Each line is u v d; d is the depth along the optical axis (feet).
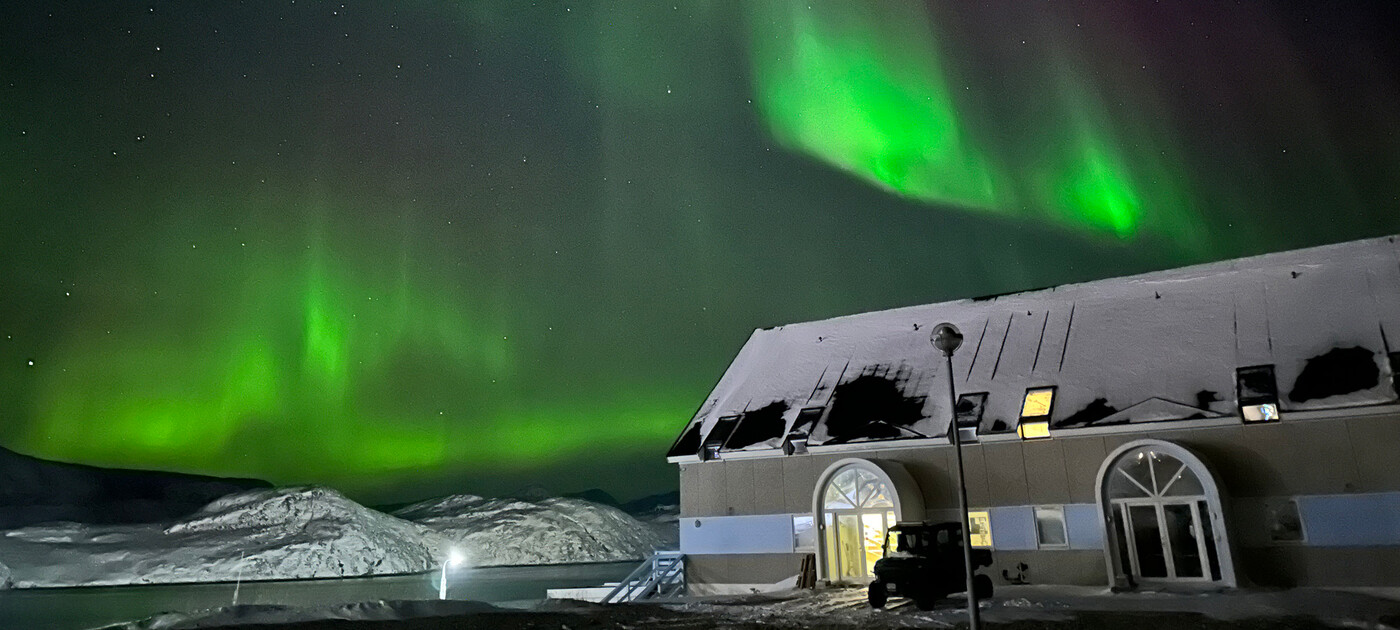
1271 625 43.91
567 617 58.13
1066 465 70.38
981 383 79.10
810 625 50.49
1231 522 61.77
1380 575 57.93
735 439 86.17
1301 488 61.67
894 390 83.41
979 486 73.77
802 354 95.91
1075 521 69.05
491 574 386.32
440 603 67.26
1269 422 63.52
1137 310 79.92
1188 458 63.26
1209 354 70.79
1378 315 66.54
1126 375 72.49
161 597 269.85
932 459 76.23
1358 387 60.90
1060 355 78.38
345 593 263.49
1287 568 61.05
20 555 416.87
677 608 63.62
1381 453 59.67
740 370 99.60
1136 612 50.70
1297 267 75.87
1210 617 47.50
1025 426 72.08
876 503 76.18
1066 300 85.71
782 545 81.00
